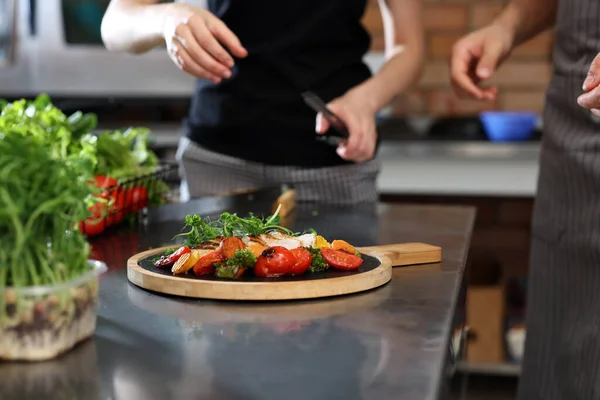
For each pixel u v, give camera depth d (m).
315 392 0.58
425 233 1.27
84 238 0.70
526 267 2.60
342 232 1.28
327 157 1.61
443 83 2.90
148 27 1.31
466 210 1.54
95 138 1.26
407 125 2.78
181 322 0.76
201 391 0.58
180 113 2.71
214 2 1.61
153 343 0.69
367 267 0.93
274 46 1.56
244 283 0.83
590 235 1.33
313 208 1.53
